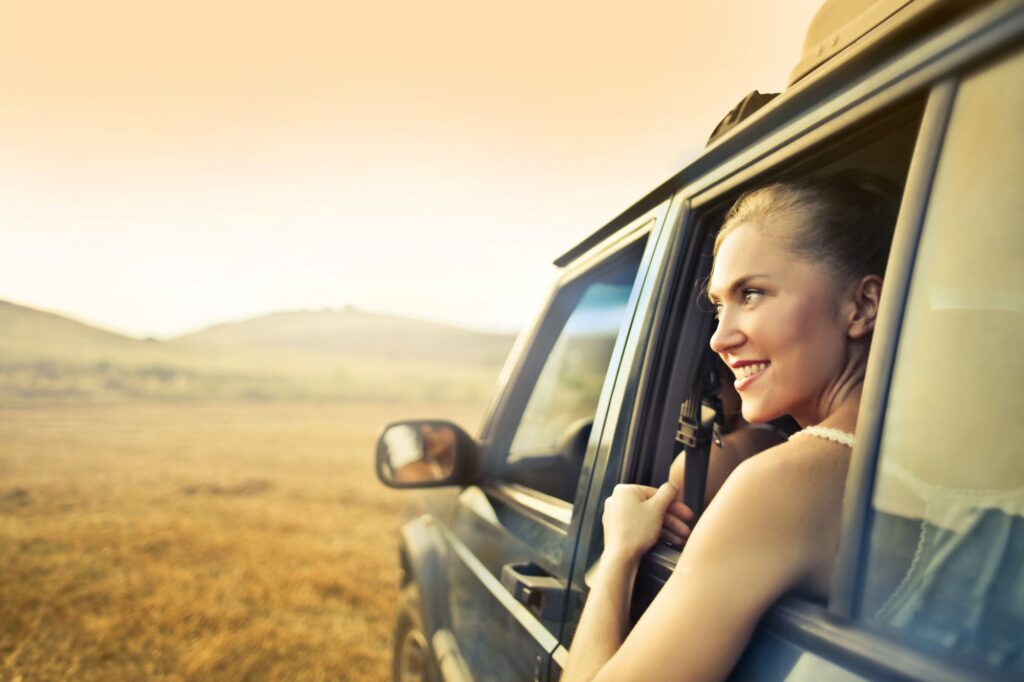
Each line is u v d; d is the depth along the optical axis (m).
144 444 20.80
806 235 0.90
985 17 0.65
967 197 0.64
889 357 0.68
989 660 0.53
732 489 0.79
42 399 41.84
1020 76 0.61
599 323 2.20
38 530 8.55
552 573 1.41
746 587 0.73
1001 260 0.60
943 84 0.69
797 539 0.73
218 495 11.76
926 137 0.69
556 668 1.25
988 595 0.56
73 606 5.57
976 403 0.60
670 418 1.26
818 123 0.88
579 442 2.51
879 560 0.65
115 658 4.56
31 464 15.54
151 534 8.49
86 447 19.56
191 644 4.83
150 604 5.66
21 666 4.39
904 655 0.59
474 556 2.00
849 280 0.89
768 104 0.98
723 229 1.01
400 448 2.29
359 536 8.75
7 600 5.61
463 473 2.32
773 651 0.72
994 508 0.57
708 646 0.73
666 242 1.33
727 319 0.96
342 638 5.13
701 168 1.23
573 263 2.06
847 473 0.74
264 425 29.47
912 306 0.67
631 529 1.08
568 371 3.10
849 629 0.65
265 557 7.49
